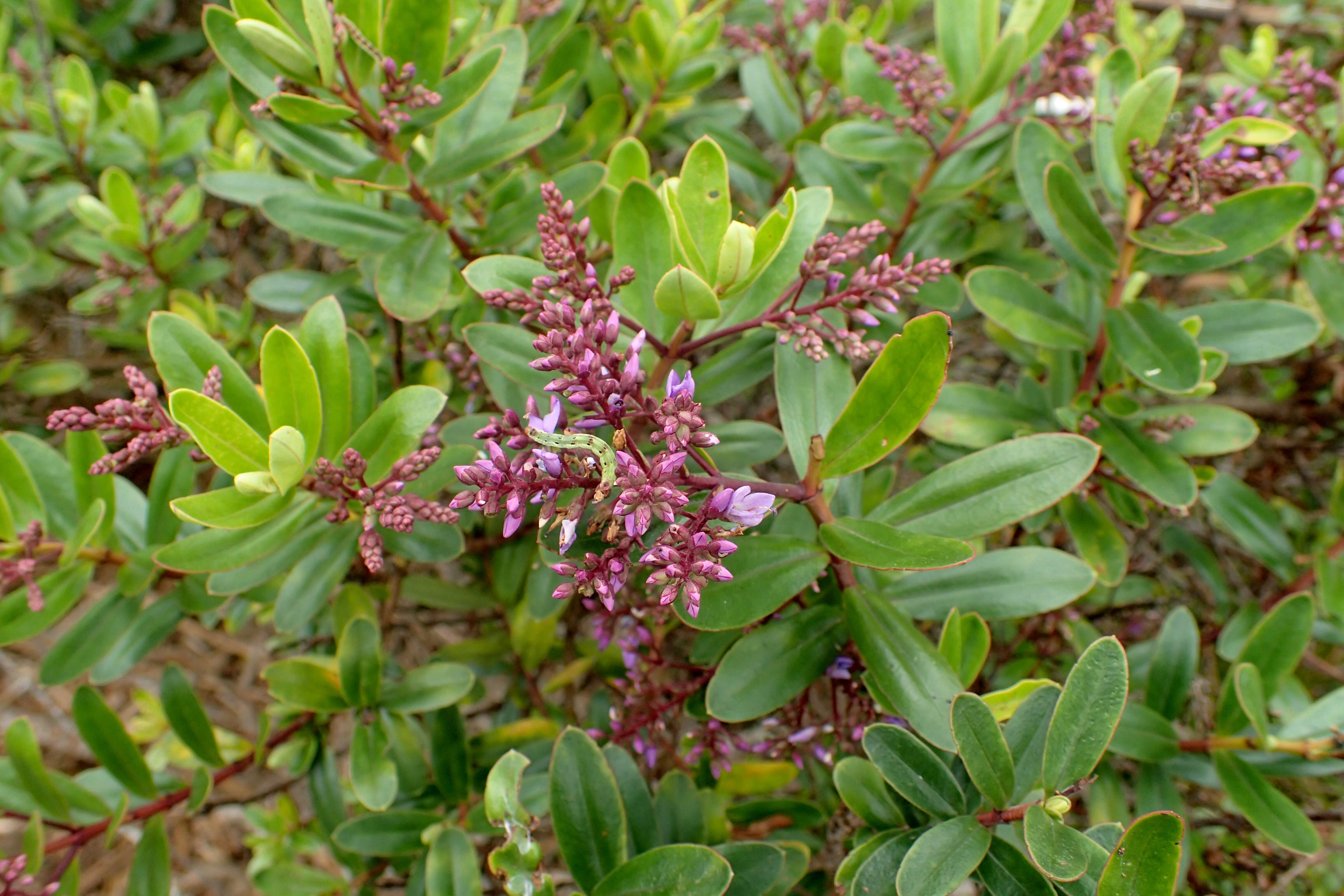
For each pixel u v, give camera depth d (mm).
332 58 428
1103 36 654
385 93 435
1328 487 658
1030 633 600
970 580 438
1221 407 499
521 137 470
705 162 387
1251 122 462
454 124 490
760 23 674
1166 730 479
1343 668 671
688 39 580
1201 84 678
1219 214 468
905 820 422
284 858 599
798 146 552
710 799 483
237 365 429
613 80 652
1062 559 434
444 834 472
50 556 482
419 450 503
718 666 480
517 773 399
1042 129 489
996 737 381
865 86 555
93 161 677
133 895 490
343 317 427
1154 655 494
